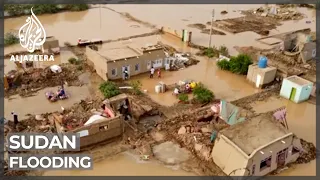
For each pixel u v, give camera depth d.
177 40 41.09
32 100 27.19
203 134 22.95
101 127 21.83
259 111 26.83
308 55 35.84
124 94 26.27
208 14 52.56
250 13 53.78
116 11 52.56
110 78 30.09
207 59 36.16
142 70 31.81
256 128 20.77
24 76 29.75
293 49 37.31
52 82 29.84
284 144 20.06
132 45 35.03
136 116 24.91
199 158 21.36
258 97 29.06
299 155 21.69
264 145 19.23
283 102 28.47
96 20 47.81
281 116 23.30
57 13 50.56
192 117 25.16
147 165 20.81
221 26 46.91
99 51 31.70
